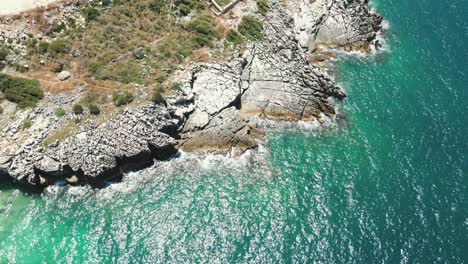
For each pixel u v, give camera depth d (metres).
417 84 84.56
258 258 58.81
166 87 72.94
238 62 79.56
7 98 68.88
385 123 77.25
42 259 57.88
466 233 62.22
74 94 70.50
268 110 76.88
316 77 80.12
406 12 101.62
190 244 59.81
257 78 79.69
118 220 62.00
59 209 62.94
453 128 76.44
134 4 83.06
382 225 62.81
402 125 76.88
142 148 66.12
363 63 88.81
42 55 73.38
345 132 75.56
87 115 68.56
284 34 86.62
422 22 98.75
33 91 69.31
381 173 69.31
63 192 64.62
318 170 69.56
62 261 57.78
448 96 82.19
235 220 62.62
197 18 85.19
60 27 76.25
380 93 82.75
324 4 93.75
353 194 66.38
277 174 68.75
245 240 60.53
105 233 60.59
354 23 92.56
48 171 63.06
